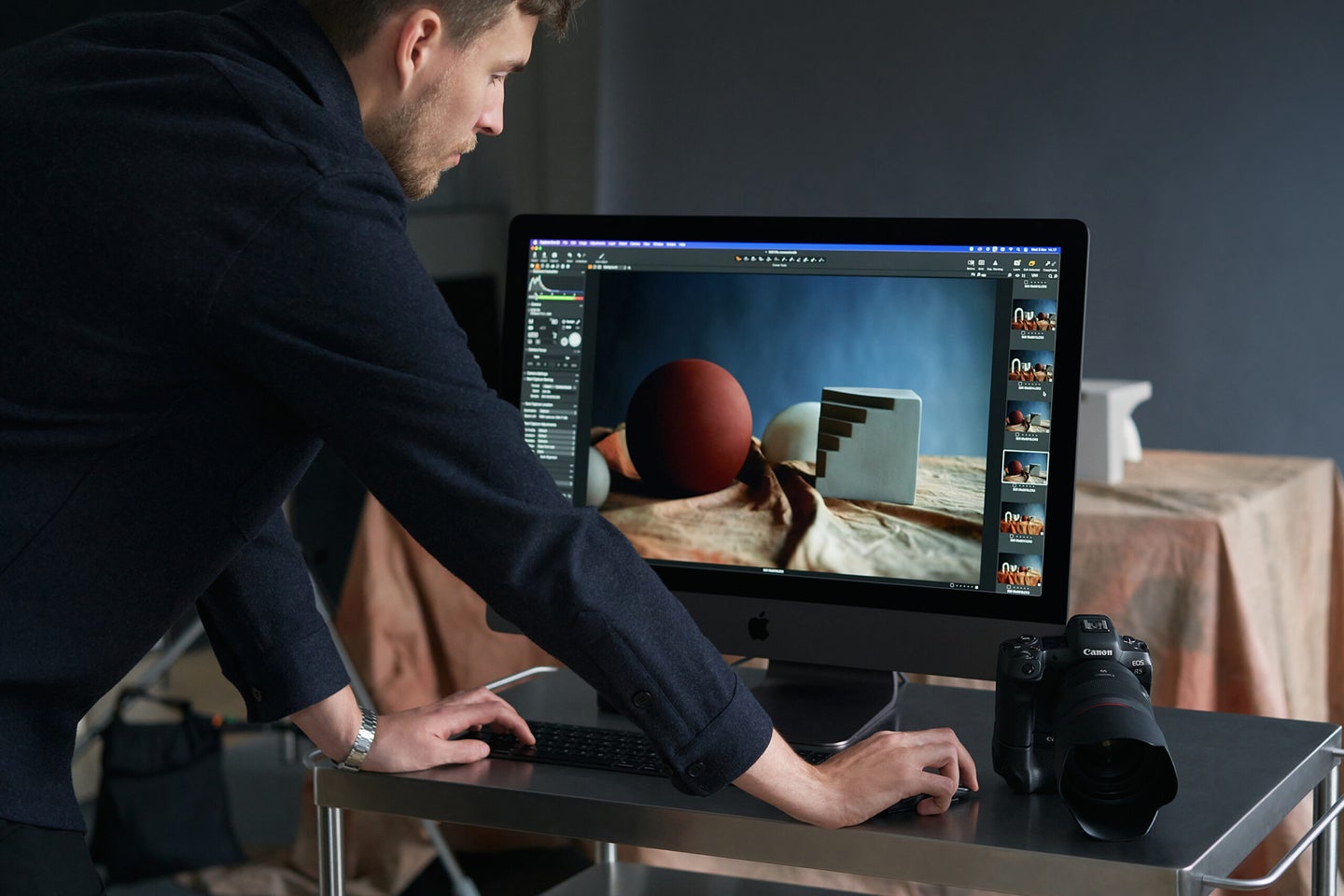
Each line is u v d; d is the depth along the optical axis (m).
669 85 4.53
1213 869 0.96
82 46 0.99
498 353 4.51
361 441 0.93
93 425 0.94
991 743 1.21
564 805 1.09
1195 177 4.00
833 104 4.39
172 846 2.60
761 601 1.33
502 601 0.96
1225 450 4.05
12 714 0.96
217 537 0.99
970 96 4.23
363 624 2.49
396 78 1.01
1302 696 2.53
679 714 0.97
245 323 0.90
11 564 0.94
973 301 1.27
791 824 1.02
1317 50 3.83
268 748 3.54
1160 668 2.23
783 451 1.33
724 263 1.35
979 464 1.26
